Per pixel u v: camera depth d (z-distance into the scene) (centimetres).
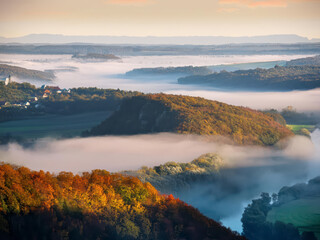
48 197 7419
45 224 6900
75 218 7275
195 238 8000
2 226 6562
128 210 7994
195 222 8350
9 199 7006
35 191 7419
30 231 6719
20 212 6962
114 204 7950
